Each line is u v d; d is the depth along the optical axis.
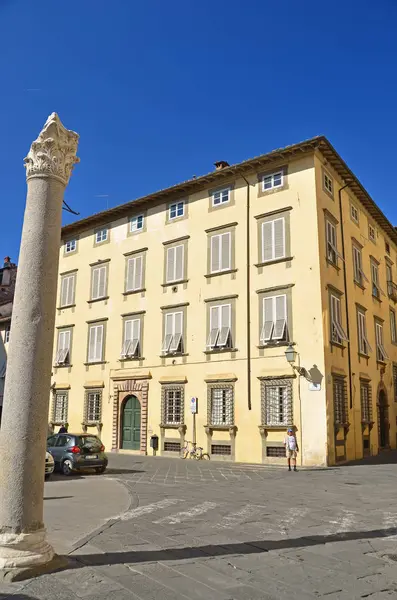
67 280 34.12
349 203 28.08
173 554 6.92
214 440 24.64
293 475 17.98
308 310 22.81
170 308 27.77
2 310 42.00
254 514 10.09
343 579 6.00
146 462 23.34
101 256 32.22
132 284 30.00
